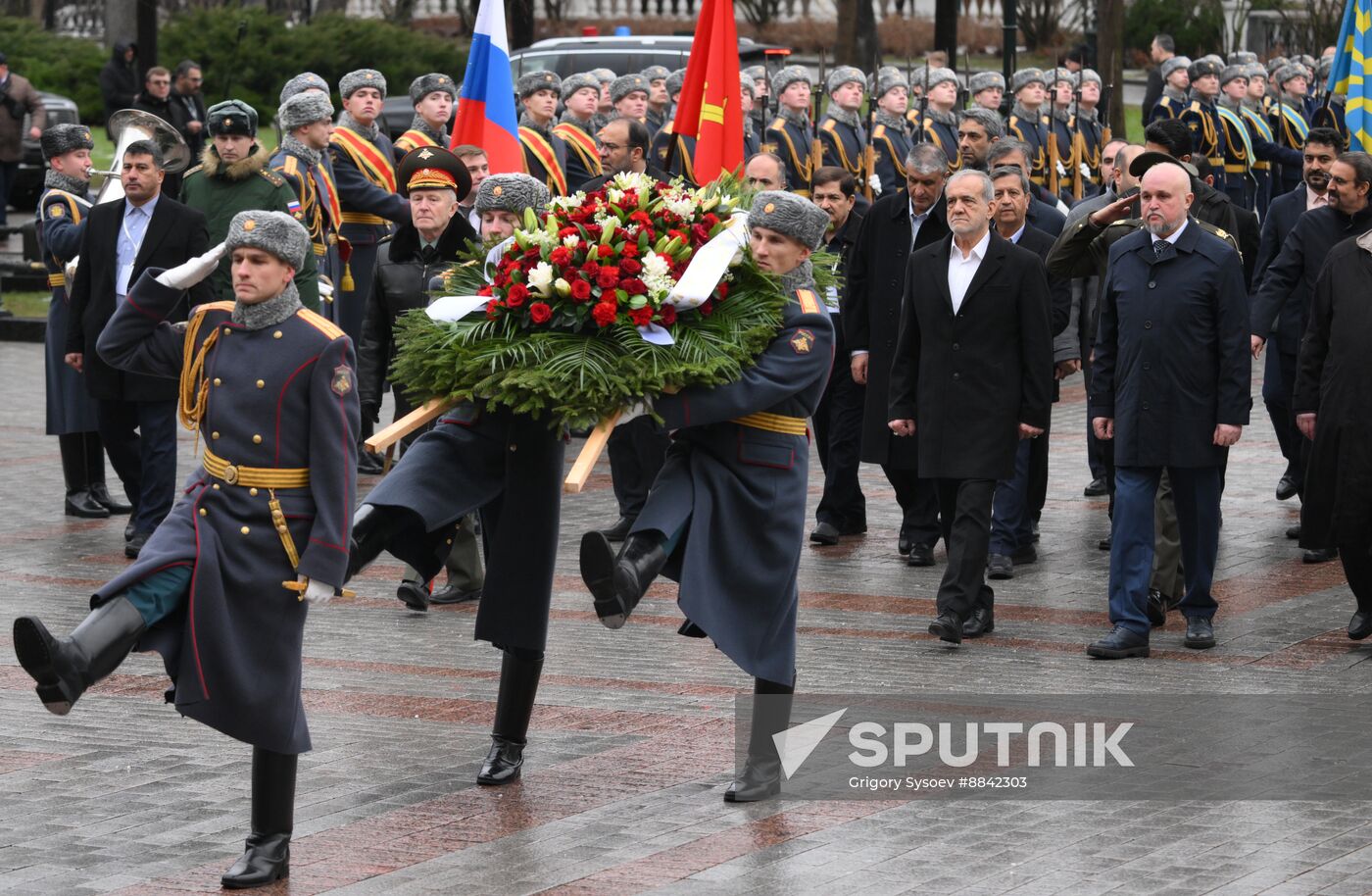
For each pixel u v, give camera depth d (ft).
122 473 47.52
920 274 37.35
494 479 26.84
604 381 25.00
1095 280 50.14
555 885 23.49
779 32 169.68
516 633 27.22
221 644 23.59
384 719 31.65
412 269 40.55
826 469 47.75
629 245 25.81
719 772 28.45
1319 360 37.55
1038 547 46.88
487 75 45.16
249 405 24.17
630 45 97.40
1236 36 152.05
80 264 45.68
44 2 175.73
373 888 23.49
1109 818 26.03
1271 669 35.01
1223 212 44.78
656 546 25.62
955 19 111.34
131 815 26.58
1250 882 23.32
